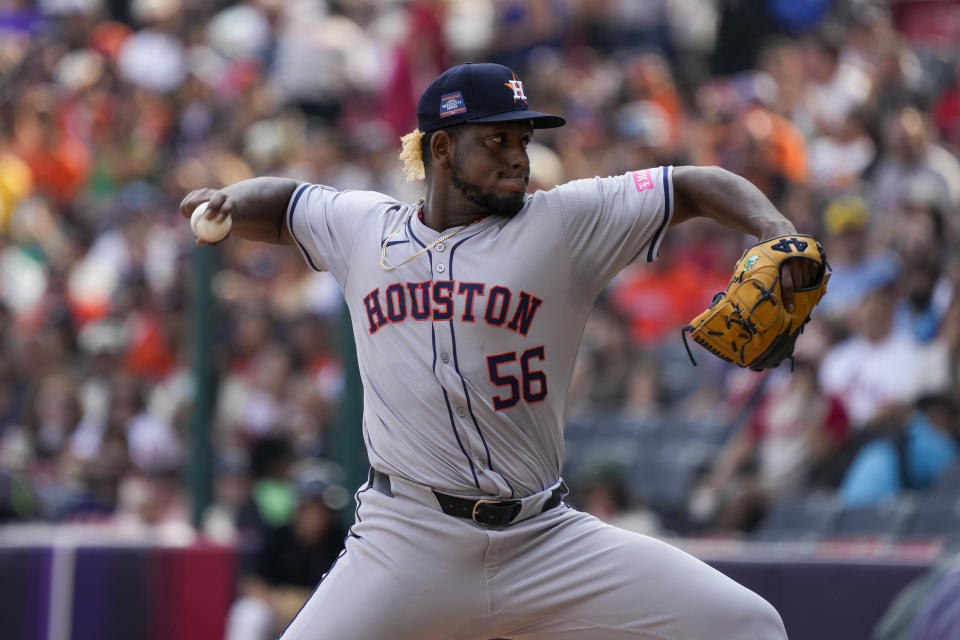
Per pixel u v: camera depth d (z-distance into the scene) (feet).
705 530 91.97
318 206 44.55
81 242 145.59
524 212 42.01
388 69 161.58
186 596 81.92
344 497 76.74
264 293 123.34
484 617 42.50
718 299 40.45
